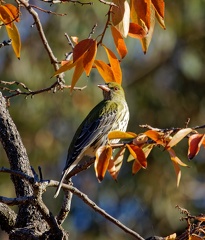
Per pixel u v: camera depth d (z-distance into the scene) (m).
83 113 13.75
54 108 13.87
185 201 14.24
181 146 14.06
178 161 5.42
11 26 5.49
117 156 5.36
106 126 8.36
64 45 13.58
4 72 13.67
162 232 14.14
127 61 14.41
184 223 14.09
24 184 6.56
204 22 14.90
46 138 14.05
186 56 14.88
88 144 8.12
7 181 13.73
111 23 5.17
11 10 5.46
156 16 5.23
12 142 6.74
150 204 14.19
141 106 14.68
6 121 6.82
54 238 5.80
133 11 5.23
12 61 13.66
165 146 5.12
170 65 14.93
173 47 14.93
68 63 5.33
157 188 14.20
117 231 14.39
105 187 14.34
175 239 5.73
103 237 14.31
